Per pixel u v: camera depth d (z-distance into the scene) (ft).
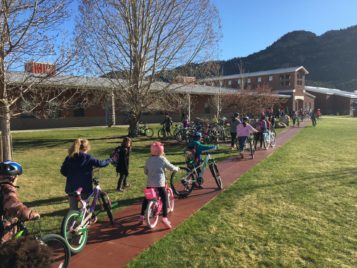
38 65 24.34
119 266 13.80
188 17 59.41
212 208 21.03
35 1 20.56
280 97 148.36
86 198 16.44
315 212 20.04
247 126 40.16
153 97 61.05
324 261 13.98
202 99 127.54
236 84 194.80
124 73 59.82
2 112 21.50
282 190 25.03
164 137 66.23
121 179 25.67
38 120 84.23
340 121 130.21
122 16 57.16
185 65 62.18
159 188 18.02
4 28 19.71
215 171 25.67
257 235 16.67
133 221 18.95
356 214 19.66
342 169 32.78
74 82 30.89
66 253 13.21
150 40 58.13
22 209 11.21
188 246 15.52
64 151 47.78
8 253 5.09
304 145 53.78
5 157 22.94
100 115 96.43
